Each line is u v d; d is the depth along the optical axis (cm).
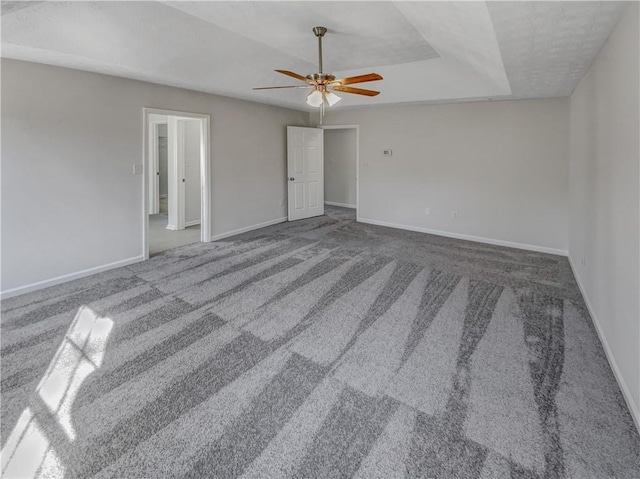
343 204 913
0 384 205
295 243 529
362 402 192
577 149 391
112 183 395
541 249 495
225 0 263
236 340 256
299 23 308
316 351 242
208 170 516
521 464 153
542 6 183
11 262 324
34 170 332
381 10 279
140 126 415
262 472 150
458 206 564
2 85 305
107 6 269
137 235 428
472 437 168
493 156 522
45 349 242
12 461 155
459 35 267
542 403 190
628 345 191
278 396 197
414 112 591
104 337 258
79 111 358
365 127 652
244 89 476
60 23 270
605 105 255
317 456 158
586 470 150
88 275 383
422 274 397
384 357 235
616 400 192
